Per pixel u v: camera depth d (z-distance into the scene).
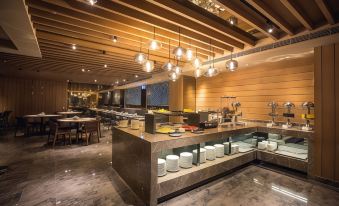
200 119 3.89
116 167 3.89
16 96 11.66
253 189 3.23
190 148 3.69
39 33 4.00
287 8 2.95
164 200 2.83
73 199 2.81
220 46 4.77
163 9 3.13
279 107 4.98
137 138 2.92
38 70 8.64
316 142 3.63
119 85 13.99
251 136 4.98
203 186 3.31
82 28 3.89
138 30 3.94
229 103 6.32
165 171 2.91
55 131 6.30
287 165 4.03
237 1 2.96
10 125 11.23
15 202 2.71
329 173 3.44
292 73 4.73
